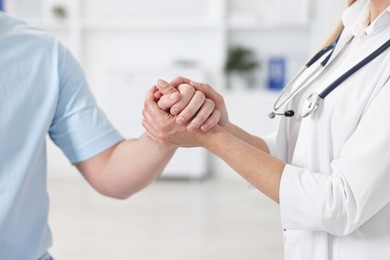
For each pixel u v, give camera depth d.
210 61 4.96
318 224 0.95
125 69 4.72
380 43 1.01
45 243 1.06
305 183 0.96
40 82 1.03
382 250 0.99
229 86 4.90
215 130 1.05
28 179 1.00
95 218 3.52
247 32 4.88
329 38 1.21
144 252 2.86
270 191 0.98
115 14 5.00
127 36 5.04
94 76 5.10
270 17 4.76
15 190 0.97
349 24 1.13
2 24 1.03
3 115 0.98
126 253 2.85
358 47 1.05
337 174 0.94
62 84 1.08
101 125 1.15
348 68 1.04
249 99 4.60
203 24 4.80
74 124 1.12
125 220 3.47
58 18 4.91
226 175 4.96
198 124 1.03
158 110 1.08
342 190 0.93
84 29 5.04
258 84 4.92
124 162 1.14
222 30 4.79
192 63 4.87
